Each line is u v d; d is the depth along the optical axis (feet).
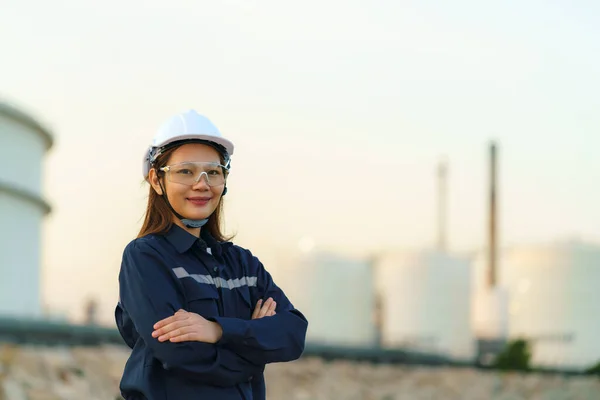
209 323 12.46
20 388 39.81
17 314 62.23
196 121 13.16
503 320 134.21
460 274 130.52
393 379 76.02
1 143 60.75
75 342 56.95
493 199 143.43
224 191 13.66
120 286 13.04
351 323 127.85
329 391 65.05
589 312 128.47
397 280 129.39
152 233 13.23
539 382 79.05
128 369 12.75
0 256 60.90
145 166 13.56
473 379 78.48
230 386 12.66
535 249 133.49
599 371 86.63
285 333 13.07
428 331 127.54
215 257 13.33
